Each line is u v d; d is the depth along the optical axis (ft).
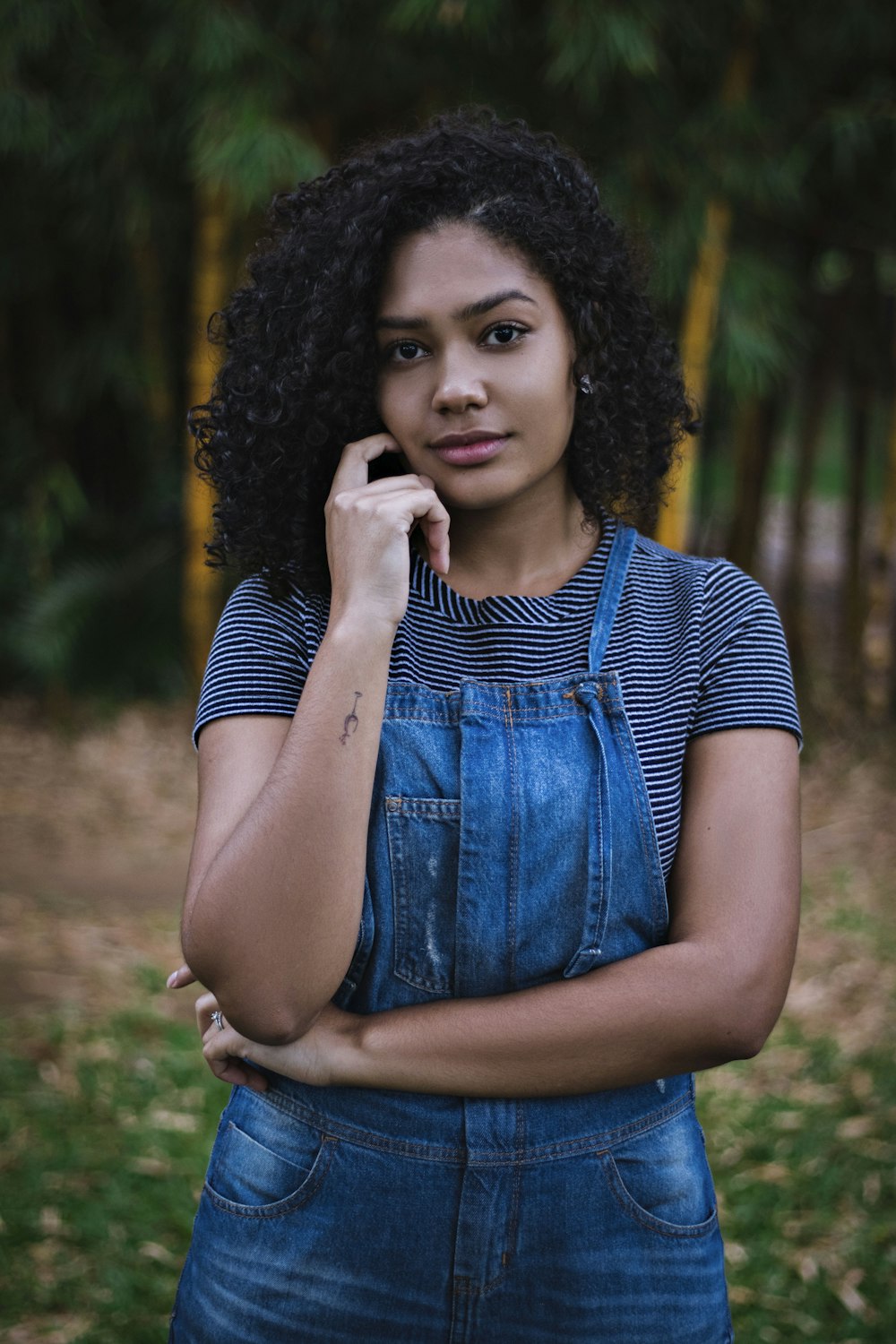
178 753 19.90
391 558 3.71
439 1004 3.68
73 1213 8.44
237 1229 3.86
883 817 17.16
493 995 3.71
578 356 4.00
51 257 19.99
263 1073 3.96
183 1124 9.64
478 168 3.85
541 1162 3.70
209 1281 3.90
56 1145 9.24
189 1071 10.45
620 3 14.61
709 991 3.65
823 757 19.56
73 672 21.61
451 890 3.69
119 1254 8.05
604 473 4.12
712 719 3.95
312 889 3.48
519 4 15.97
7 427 21.27
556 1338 3.79
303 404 4.04
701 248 16.22
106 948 13.12
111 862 15.93
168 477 21.47
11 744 20.11
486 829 3.64
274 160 15.20
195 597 20.29
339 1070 3.67
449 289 3.77
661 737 3.88
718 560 4.19
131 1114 9.77
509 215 3.77
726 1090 10.32
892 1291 7.83
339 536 3.79
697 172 16.10
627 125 16.01
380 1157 3.73
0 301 20.71
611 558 4.12
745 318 16.94
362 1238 3.75
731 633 4.00
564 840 3.68
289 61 16.06
